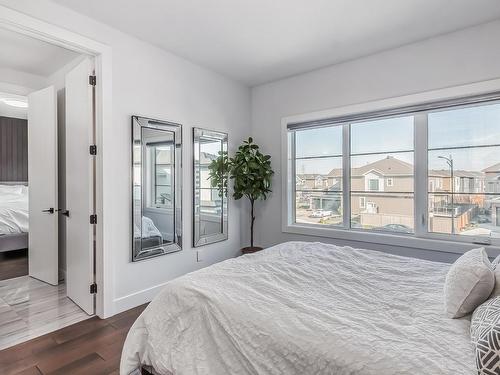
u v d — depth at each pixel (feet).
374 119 10.03
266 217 12.94
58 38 7.23
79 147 8.77
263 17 7.88
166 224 9.88
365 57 10.16
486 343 2.80
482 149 8.44
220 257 12.05
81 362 6.24
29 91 12.01
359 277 5.63
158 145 9.60
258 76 12.06
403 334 3.53
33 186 11.44
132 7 7.39
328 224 11.56
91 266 8.38
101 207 8.18
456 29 8.41
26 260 13.92
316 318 3.90
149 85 9.34
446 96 8.63
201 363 4.21
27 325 7.80
